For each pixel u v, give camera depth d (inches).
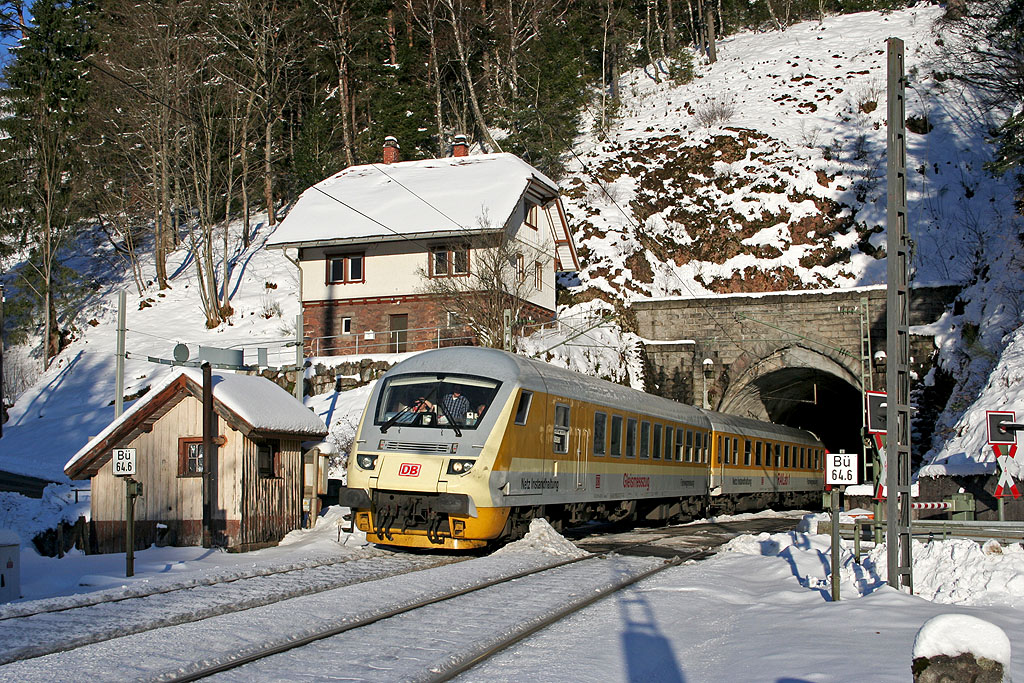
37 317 2042.3
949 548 476.1
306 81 2741.1
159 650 339.9
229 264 2246.6
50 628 386.0
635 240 2066.9
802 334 1668.3
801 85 2645.2
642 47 3388.3
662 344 1723.7
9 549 490.0
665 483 978.1
